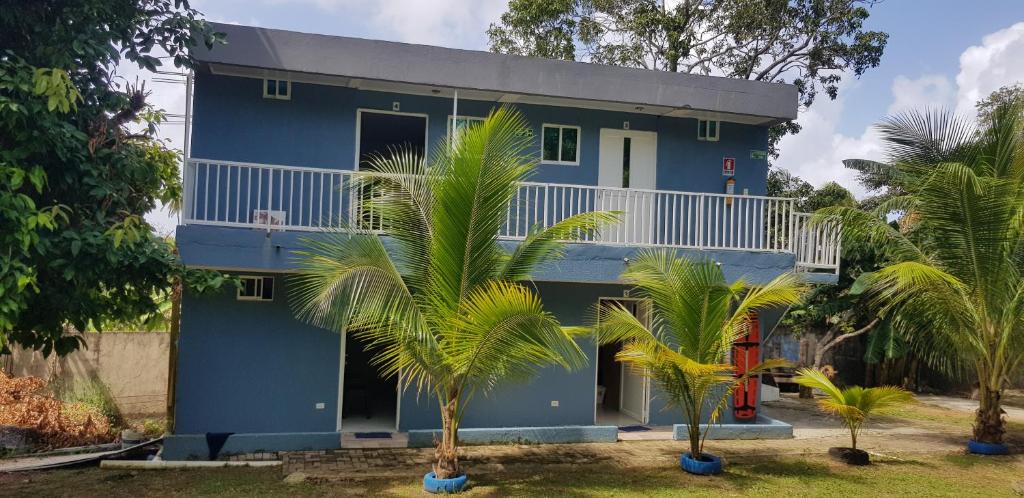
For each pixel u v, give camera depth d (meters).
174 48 7.17
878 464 8.63
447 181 6.53
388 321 6.59
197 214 9.09
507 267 7.16
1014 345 9.42
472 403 9.59
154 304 7.39
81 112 6.53
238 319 8.98
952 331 9.63
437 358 6.72
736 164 11.33
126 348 11.30
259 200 8.49
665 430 10.18
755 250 9.91
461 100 10.21
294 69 8.87
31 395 9.87
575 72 9.98
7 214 5.46
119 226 6.60
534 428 9.41
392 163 7.34
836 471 8.19
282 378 9.09
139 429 10.37
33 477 7.53
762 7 17.69
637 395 10.79
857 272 15.35
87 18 6.38
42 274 6.51
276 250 8.29
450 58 9.46
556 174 10.58
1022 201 8.99
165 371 11.49
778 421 10.66
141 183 7.73
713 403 10.21
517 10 18.11
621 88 10.17
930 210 9.36
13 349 11.16
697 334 7.88
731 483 7.56
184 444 8.52
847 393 8.40
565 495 6.91
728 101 10.61
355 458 8.37
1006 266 9.17
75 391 11.04
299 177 9.48
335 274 6.45
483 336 6.39
